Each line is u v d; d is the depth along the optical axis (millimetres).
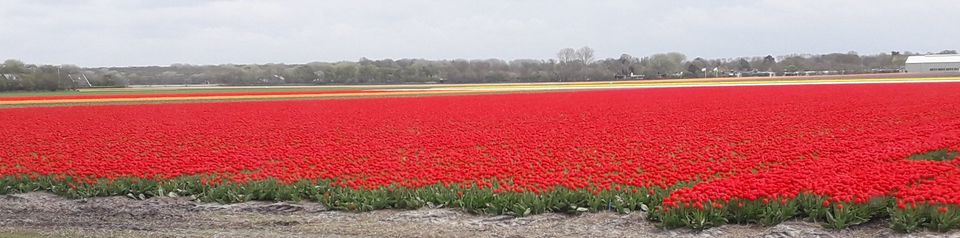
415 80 179625
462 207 15016
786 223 13188
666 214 13320
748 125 31516
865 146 22734
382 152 23859
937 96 51531
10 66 119375
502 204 14758
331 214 15070
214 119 41688
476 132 30750
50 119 42219
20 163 21312
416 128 33562
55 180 18234
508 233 13328
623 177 16625
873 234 12461
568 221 14047
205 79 193625
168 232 13844
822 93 61656
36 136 31062
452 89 104250
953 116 33875
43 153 24516
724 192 13750
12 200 17125
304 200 16406
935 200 12602
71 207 16266
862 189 13781
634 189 15422
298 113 46656
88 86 139875
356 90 102750
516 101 58688
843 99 51062
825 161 19219
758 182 14516
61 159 22062
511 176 17984
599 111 43812
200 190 17234
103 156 22703
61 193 17500
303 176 17828
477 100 61719
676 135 27875
